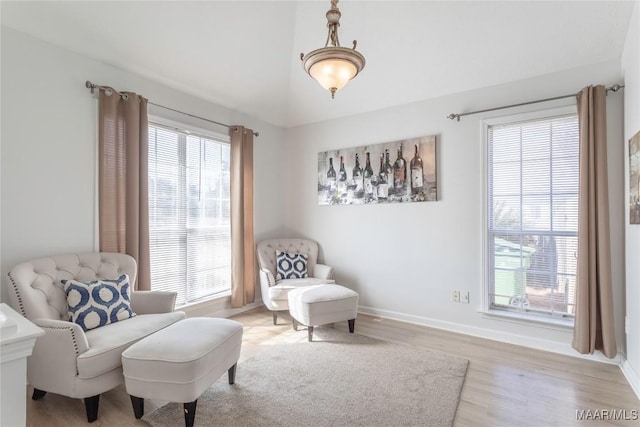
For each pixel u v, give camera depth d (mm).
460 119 3406
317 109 4305
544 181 3023
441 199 3514
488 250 3271
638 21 2191
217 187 3865
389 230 3865
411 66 3357
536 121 3053
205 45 3117
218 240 3875
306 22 3309
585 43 2682
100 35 2627
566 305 2939
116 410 2008
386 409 2004
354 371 2490
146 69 3053
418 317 3652
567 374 2465
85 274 2439
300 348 2932
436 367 2553
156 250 3223
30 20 2330
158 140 3250
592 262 2604
